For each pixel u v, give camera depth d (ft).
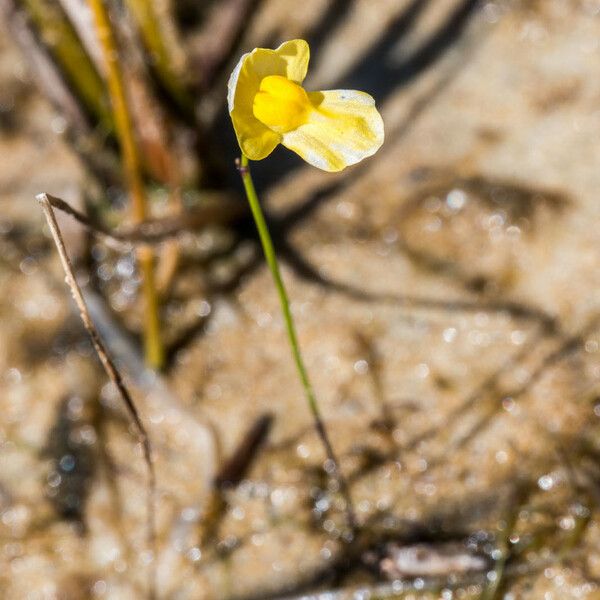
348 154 0.94
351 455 1.09
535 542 1.05
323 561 1.07
